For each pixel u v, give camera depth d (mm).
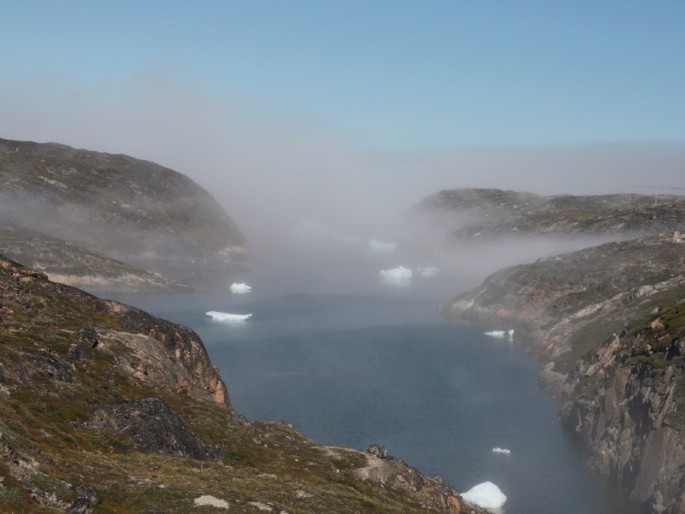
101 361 75875
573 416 136500
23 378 61812
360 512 60000
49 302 86375
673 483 95375
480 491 105188
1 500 41094
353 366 181500
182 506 49125
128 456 57594
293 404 149000
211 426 73062
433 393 158750
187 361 92000
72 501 44719
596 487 110062
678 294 169750
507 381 169000
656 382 110250
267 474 65688
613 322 173875
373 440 129000
